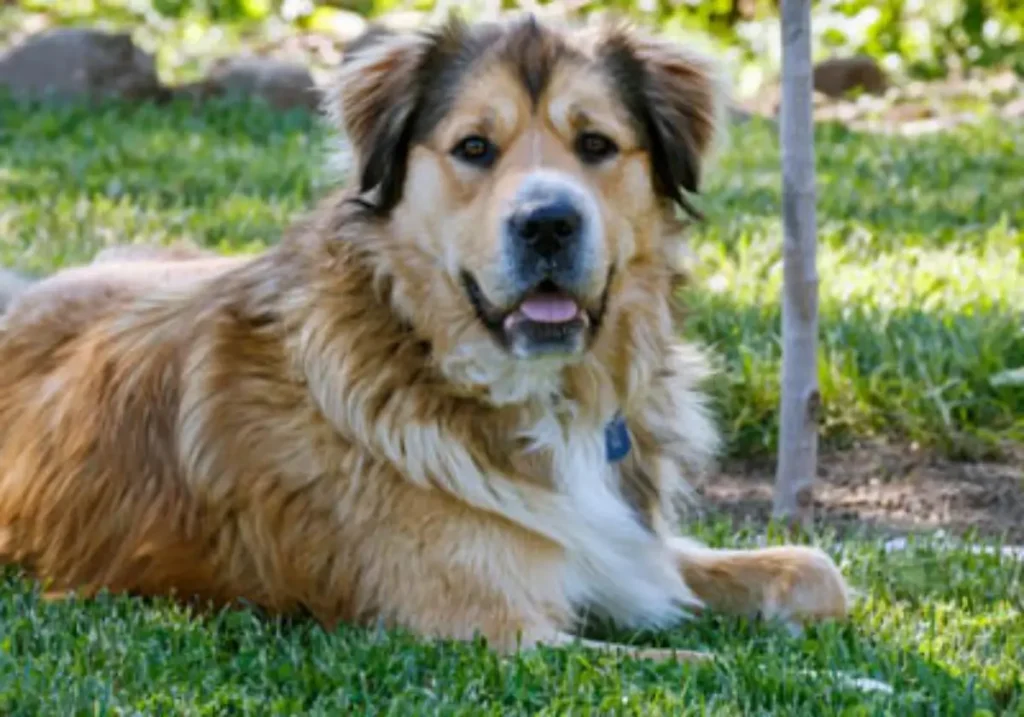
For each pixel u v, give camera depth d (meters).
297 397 10.33
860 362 16.05
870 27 34.56
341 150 10.80
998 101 31.06
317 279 10.43
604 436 10.59
